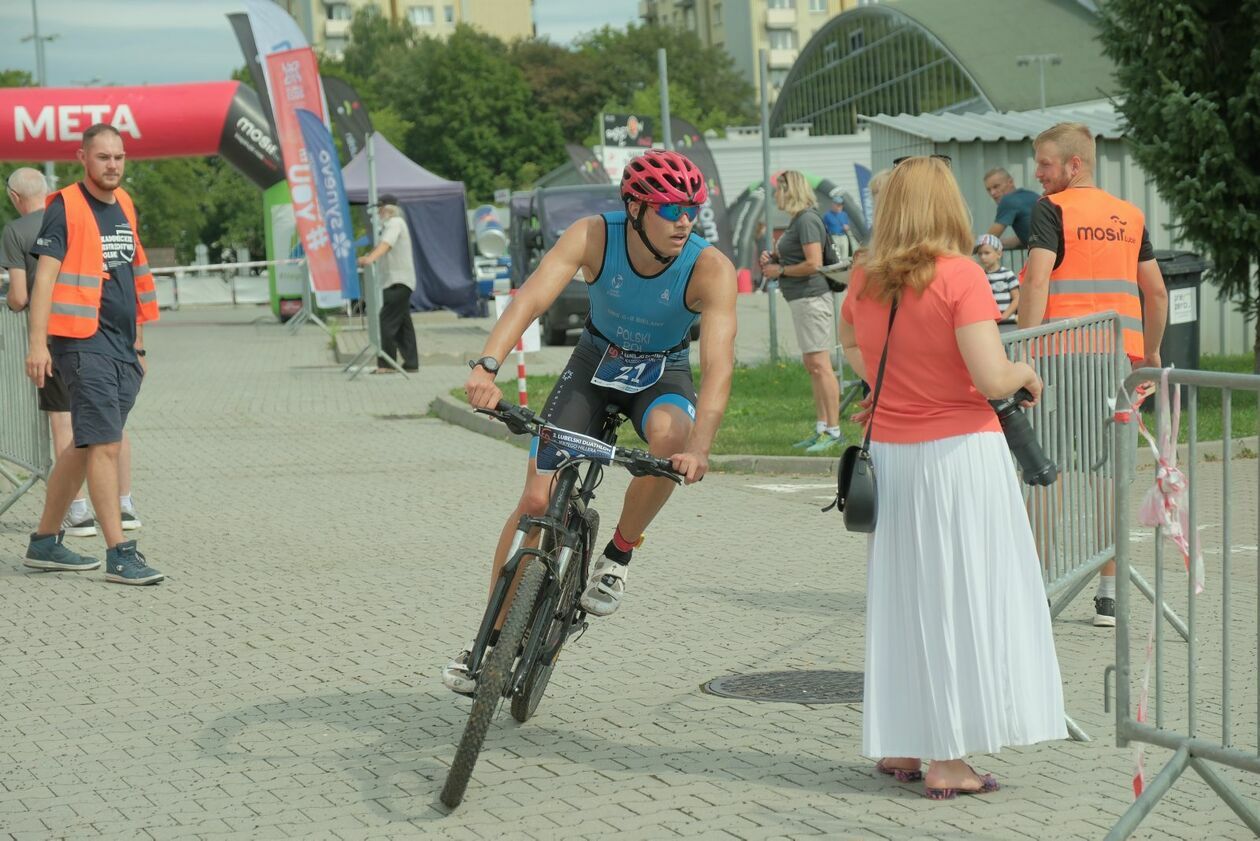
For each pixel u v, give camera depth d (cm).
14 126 3500
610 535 1125
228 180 8994
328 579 984
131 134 3597
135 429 1825
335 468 1505
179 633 848
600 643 812
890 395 556
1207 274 1770
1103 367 716
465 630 841
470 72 11138
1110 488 727
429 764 610
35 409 1117
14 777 611
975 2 7519
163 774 608
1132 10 1714
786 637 816
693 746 627
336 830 538
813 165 5253
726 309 604
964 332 536
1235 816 537
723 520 1196
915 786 570
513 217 3809
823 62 8975
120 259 980
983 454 548
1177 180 1708
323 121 2502
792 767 596
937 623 545
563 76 11569
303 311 3781
